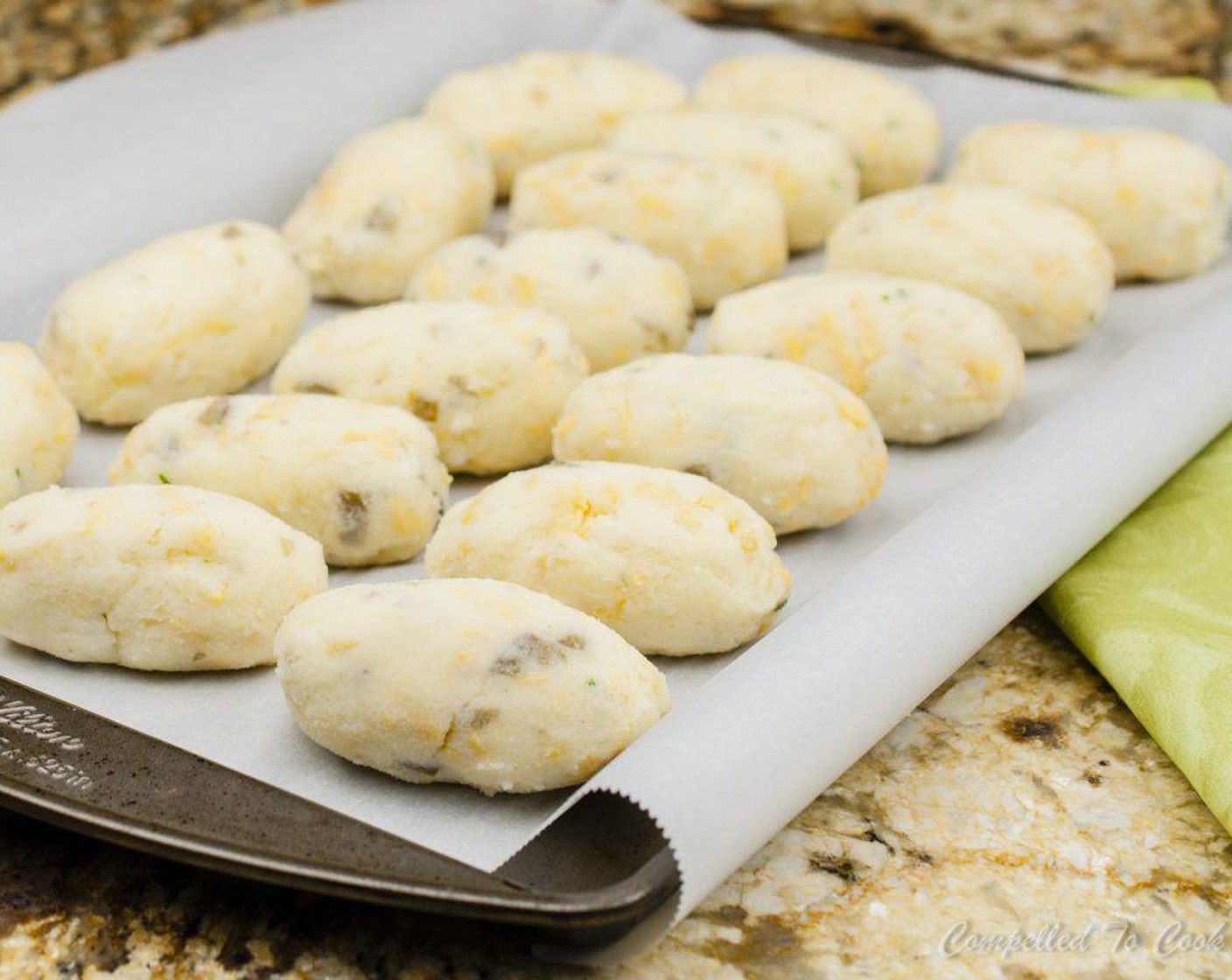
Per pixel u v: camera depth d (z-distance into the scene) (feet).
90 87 2.08
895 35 2.47
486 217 2.02
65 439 1.61
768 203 1.89
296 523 1.53
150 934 1.24
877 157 2.05
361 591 1.34
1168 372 1.58
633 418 1.55
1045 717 1.40
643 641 1.42
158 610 1.39
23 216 1.85
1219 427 1.62
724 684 1.27
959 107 2.15
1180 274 1.90
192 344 1.70
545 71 2.10
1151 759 1.36
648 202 1.86
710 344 1.73
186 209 1.92
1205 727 1.33
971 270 1.78
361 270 1.87
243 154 1.98
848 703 1.28
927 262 1.80
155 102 2.04
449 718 1.28
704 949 1.23
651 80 2.14
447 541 1.45
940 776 1.35
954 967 1.21
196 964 1.22
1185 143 1.94
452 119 2.07
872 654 1.30
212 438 1.54
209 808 1.25
